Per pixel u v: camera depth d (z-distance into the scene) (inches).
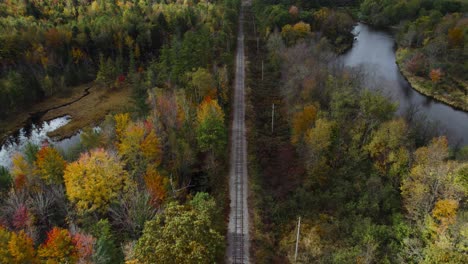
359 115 3021.7
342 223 2370.8
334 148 2910.9
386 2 7800.2
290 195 2810.0
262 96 4367.6
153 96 3297.2
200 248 1537.9
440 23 6102.4
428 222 2079.2
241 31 6722.4
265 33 5905.5
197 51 4153.5
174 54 4362.7
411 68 5378.9
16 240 1850.4
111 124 3282.5
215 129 2923.2
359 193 2642.7
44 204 2429.9
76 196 2335.1
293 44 5255.9
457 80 4997.5
